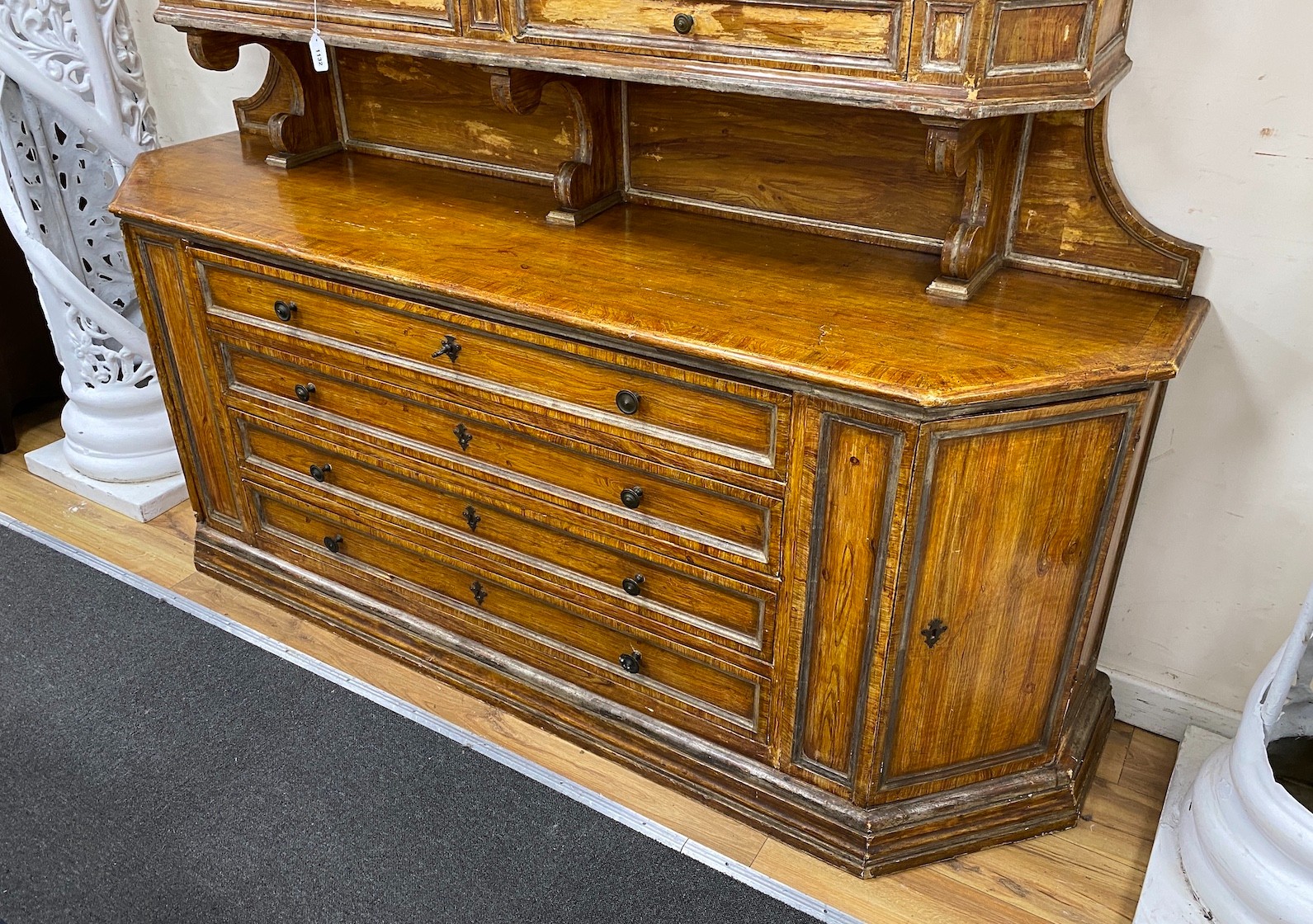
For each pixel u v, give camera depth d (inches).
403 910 66.0
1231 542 72.0
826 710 66.5
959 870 69.3
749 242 72.0
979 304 62.4
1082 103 53.1
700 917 65.9
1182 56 61.2
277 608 93.0
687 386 60.9
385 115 87.9
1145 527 74.9
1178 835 68.0
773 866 69.6
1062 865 69.7
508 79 64.9
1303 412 65.8
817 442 57.7
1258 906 58.9
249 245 73.2
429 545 81.0
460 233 73.5
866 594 61.0
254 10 73.9
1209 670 77.0
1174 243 62.5
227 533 95.6
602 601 73.5
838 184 70.4
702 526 66.1
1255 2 58.0
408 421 76.2
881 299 62.9
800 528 61.2
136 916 65.2
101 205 104.8
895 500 57.0
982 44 50.9
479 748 78.6
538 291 64.2
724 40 57.8
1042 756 70.5
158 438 106.1
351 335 75.0
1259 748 60.6
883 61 54.0
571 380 65.7
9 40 89.8
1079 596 63.7
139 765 76.3
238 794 74.2
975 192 62.1
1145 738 80.3
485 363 69.0
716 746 73.4
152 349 88.0
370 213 77.5
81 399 104.0
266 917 65.3
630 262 68.5
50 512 105.3
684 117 74.0
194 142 93.0
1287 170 60.6
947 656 63.2
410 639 85.9
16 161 95.1
